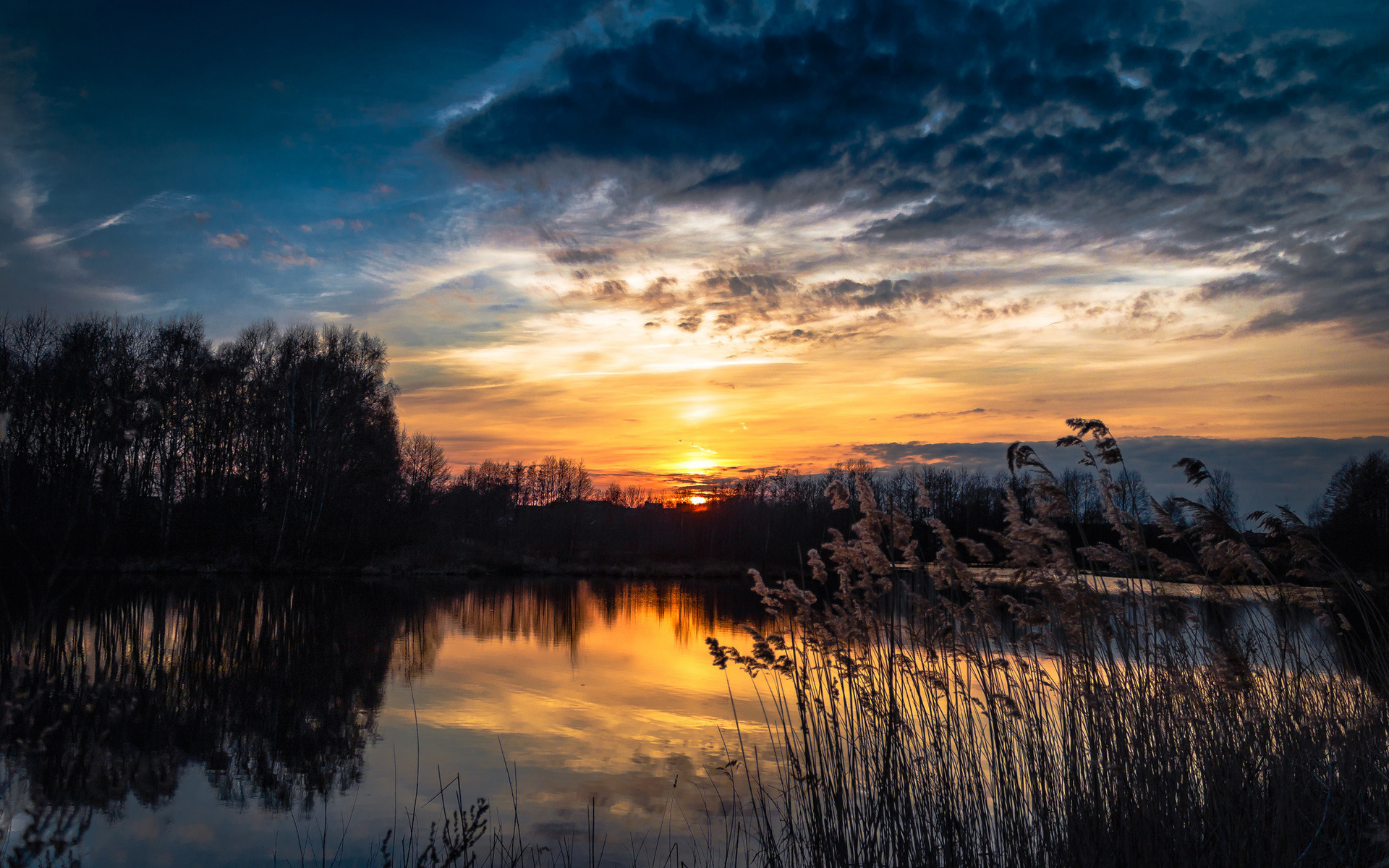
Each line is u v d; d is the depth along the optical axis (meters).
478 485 82.06
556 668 19.34
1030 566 6.02
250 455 45.91
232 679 15.98
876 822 6.20
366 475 47.94
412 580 46.38
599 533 75.19
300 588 37.06
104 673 8.43
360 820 8.87
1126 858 5.25
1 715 5.09
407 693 15.88
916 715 6.51
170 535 41.53
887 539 6.40
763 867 7.10
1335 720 5.87
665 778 10.52
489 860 7.64
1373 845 5.25
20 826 5.96
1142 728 5.52
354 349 48.56
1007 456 6.14
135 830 8.40
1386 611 6.03
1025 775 6.02
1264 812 5.32
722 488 69.12
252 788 9.94
